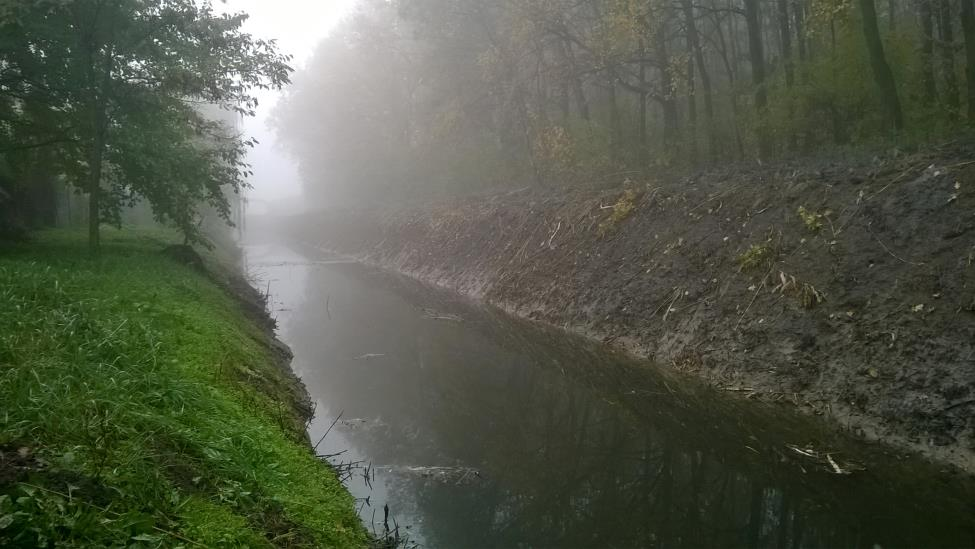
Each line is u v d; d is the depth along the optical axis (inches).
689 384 343.9
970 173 290.8
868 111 464.4
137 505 131.6
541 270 581.6
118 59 454.3
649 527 231.9
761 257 362.0
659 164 652.1
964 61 520.4
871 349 276.2
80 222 732.7
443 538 221.9
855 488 231.3
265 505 163.0
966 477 217.2
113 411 161.8
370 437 317.7
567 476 276.5
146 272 392.8
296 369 438.9
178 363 219.1
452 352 484.7
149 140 463.8
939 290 267.1
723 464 271.9
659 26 631.2
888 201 317.7
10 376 162.9
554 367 428.8
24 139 466.9
